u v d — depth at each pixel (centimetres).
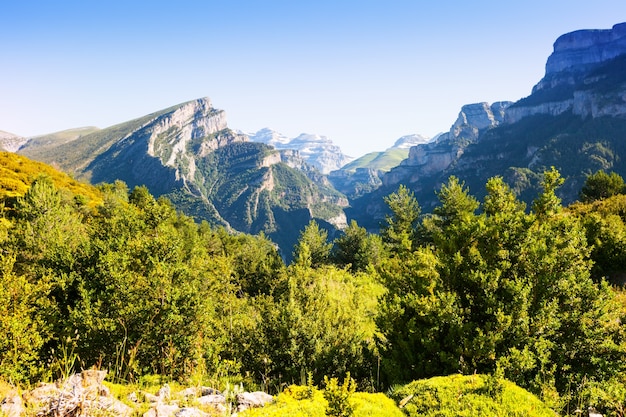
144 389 720
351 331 1177
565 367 801
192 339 1105
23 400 482
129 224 2267
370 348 1177
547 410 606
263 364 1080
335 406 498
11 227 2686
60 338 1117
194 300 1239
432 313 921
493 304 879
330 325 1176
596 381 770
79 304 1244
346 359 1069
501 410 592
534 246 962
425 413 615
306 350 1081
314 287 1398
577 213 3073
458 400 632
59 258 1650
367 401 641
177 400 626
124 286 1242
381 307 1067
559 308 905
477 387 664
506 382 663
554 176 1188
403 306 1021
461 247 1094
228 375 978
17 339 863
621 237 2020
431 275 1054
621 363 805
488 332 824
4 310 926
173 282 1362
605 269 2053
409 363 913
